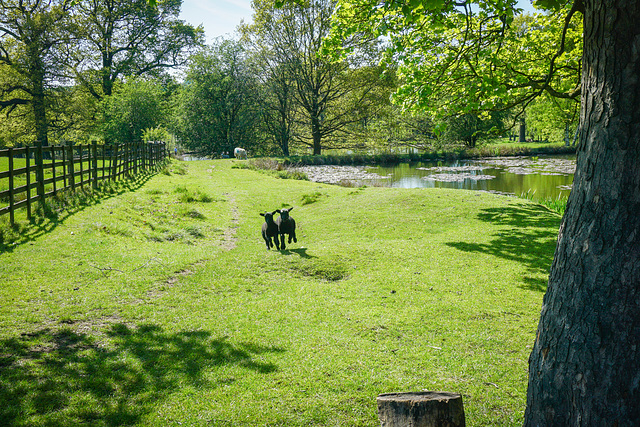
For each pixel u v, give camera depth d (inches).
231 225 644.1
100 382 201.6
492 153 2267.5
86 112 1951.3
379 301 325.7
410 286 359.9
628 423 109.9
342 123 2145.7
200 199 789.9
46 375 204.2
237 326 276.4
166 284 357.1
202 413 181.9
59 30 1765.5
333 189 1014.4
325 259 428.1
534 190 1096.8
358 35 1685.5
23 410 175.9
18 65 1702.8
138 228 538.9
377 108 1984.5
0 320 263.3
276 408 186.9
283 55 1983.3
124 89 1882.4
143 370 215.9
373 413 183.8
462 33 524.4
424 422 134.8
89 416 177.3
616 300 111.3
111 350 235.9
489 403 192.5
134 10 2122.3
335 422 178.2
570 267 122.5
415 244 496.4
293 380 210.2
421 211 679.1
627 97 110.7
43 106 1804.9
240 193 932.0
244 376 213.9
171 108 2377.0
